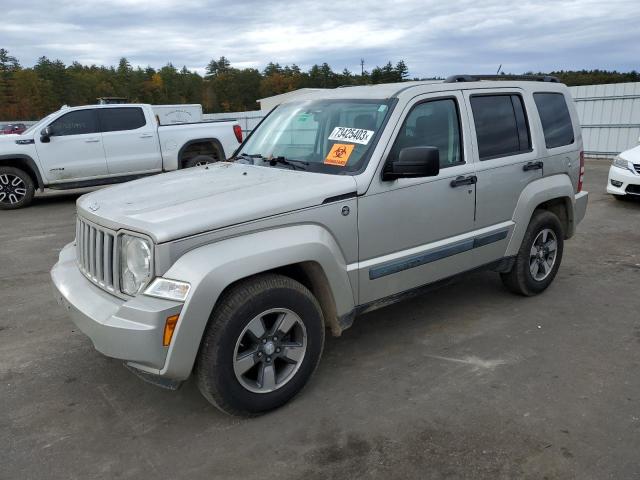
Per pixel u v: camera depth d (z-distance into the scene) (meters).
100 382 3.67
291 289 3.17
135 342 2.74
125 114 11.42
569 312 4.78
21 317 4.86
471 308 4.90
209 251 2.88
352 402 3.36
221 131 12.52
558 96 5.20
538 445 2.89
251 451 2.90
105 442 3.00
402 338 4.29
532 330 4.40
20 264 6.62
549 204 5.23
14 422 3.20
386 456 2.83
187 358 2.82
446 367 3.79
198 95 104.88
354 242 3.50
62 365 3.92
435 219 3.97
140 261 2.87
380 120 3.75
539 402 3.31
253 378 3.28
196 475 2.72
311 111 4.25
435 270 4.06
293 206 3.17
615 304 4.96
